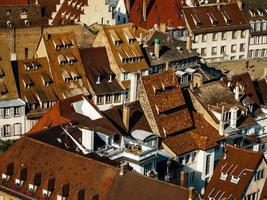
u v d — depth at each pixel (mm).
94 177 139250
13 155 149625
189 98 185125
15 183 146125
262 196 153375
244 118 187875
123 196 135000
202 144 172750
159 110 173625
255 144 188375
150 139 165375
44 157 146125
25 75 197375
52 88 199375
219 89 189250
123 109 169500
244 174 152375
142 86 174875
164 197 131625
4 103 191875
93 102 196000
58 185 141625
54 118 169125
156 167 162125
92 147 154625
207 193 153625
